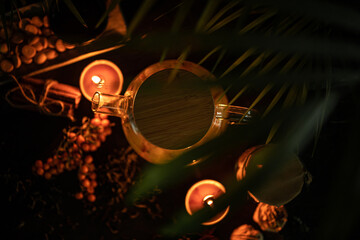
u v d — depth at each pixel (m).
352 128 0.14
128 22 0.37
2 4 0.23
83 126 0.39
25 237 0.41
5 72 0.37
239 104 0.38
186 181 0.40
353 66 0.24
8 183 0.41
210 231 0.40
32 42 0.36
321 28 0.25
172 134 0.30
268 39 0.13
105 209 0.41
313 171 0.39
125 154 0.41
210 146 0.13
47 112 0.38
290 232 0.40
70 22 0.33
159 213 0.41
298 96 0.26
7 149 0.41
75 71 0.40
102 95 0.30
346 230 0.11
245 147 0.37
